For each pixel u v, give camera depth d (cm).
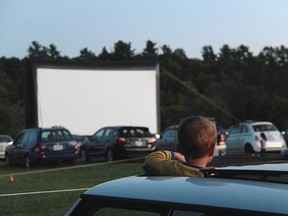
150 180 254
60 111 2455
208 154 311
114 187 253
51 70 2444
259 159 358
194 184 234
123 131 2012
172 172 290
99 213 251
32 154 1916
